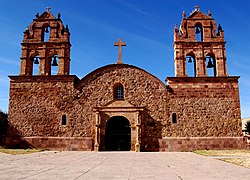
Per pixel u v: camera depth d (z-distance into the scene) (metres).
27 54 29.66
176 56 28.97
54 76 28.88
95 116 27.94
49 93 28.64
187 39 29.23
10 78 29.12
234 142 26.92
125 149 27.70
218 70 28.47
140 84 28.67
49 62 29.58
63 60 29.20
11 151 23.30
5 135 29.66
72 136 27.58
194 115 27.62
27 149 26.56
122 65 29.25
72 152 24.91
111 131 28.19
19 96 28.72
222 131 27.20
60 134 27.69
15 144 27.66
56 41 29.59
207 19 29.80
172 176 10.44
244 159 17.20
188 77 28.31
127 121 28.30
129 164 14.70
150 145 27.14
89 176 10.22
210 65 29.53
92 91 28.67
